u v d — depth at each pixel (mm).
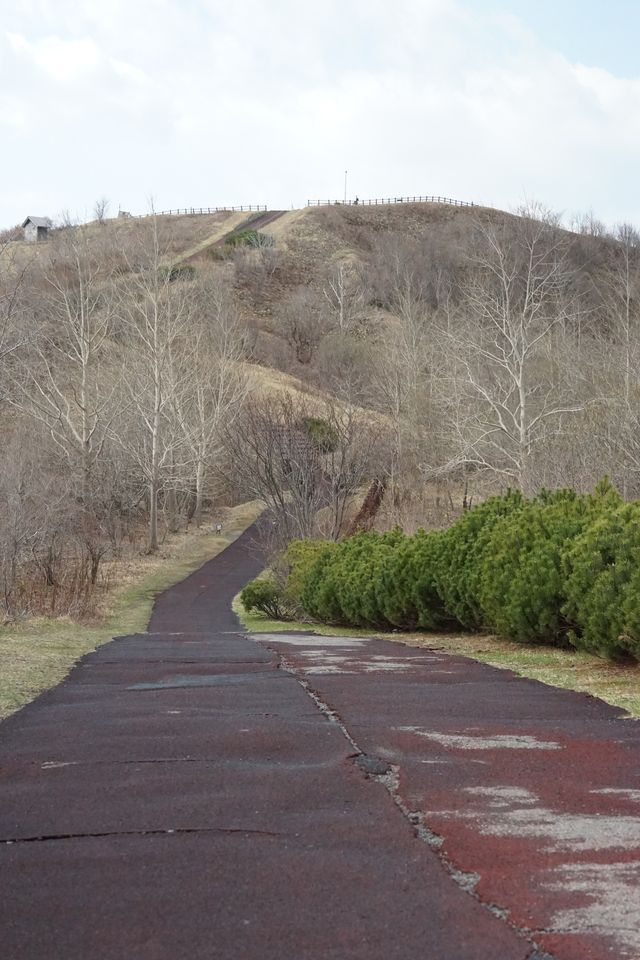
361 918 4195
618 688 10664
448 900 4383
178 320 60000
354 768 6828
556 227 64625
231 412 60719
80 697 10469
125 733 8227
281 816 5680
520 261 61188
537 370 49625
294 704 9672
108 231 86750
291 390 71125
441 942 3955
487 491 47625
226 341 66375
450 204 157625
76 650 16625
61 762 7172
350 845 5145
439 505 50812
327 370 83125
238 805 5918
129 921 4188
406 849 5070
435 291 93000
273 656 14664
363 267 120750
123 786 6426
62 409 55000
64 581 34375
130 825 5531
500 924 4125
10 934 4070
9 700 10188
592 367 48344
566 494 17797
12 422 57344
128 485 57375
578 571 13156
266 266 126875
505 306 49656
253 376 73000
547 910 4262
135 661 14227
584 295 61625
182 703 9852
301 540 32562
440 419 52750
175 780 6551
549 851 5027
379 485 49188
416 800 6008
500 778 6535
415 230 145125
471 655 14742
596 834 5305
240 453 42500
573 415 41844
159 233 95562
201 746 7633
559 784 6367
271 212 156000
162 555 53250
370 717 8859
